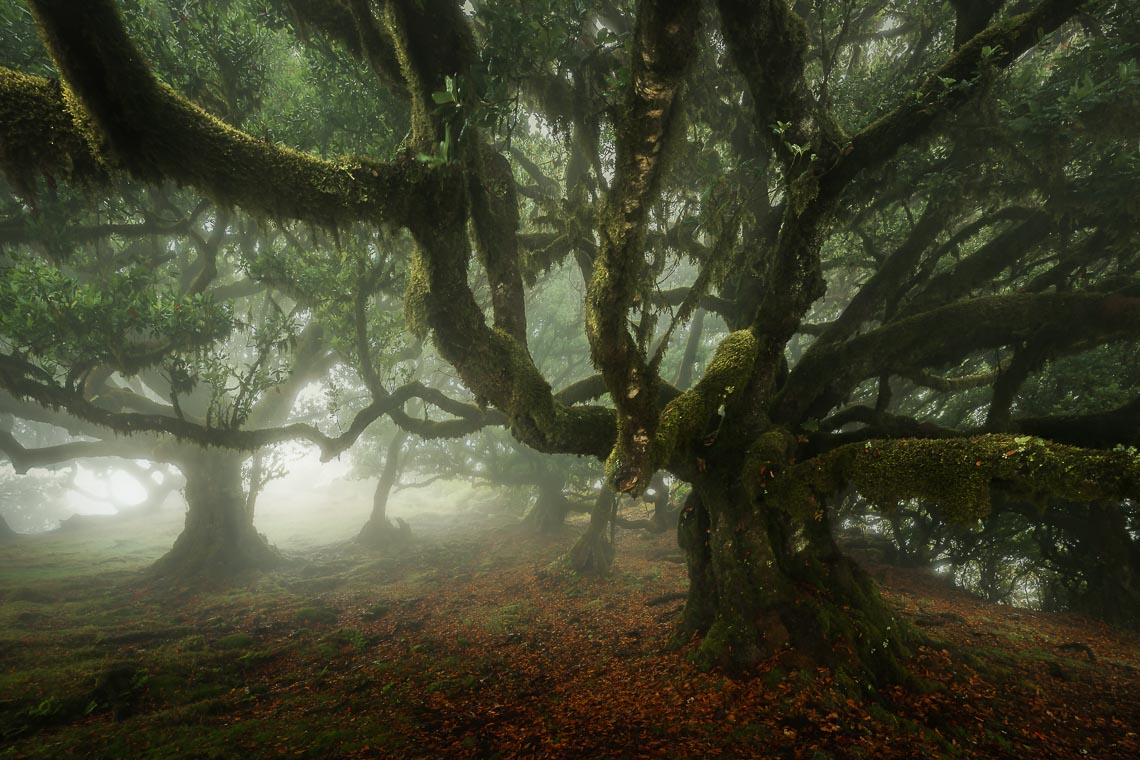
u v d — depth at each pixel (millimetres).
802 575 7520
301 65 12797
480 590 15000
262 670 9305
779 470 6691
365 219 5980
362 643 10359
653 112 4148
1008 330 7742
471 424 13438
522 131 12797
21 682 7801
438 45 5602
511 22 5340
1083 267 8438
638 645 8961
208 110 9562
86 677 8008
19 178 4809
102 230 11250
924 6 10164
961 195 8188
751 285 9430
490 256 7609
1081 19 7457
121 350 10703
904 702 6215
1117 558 11320
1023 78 6648
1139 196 6957
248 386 12766
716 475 7816
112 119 4496
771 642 6840
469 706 7035
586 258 10766
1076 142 7527
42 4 3855
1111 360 12156
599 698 6887
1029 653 7969
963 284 8570
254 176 5258
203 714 7246
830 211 6723
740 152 10031
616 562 16906
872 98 9766
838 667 6449
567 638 10055
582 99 8734
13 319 9469
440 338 7066
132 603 14141
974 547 14328
